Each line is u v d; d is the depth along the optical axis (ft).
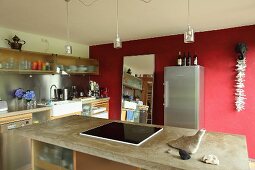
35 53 12.96
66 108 13.02
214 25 11.15
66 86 15.64
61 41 15.46
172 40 13.65
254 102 11.15
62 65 14.88
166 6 8.25
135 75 15.15
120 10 8.75
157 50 14.28
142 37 14.44
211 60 12.30
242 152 4.21
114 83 16.53
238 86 11.46
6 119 9.67
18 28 11.93
